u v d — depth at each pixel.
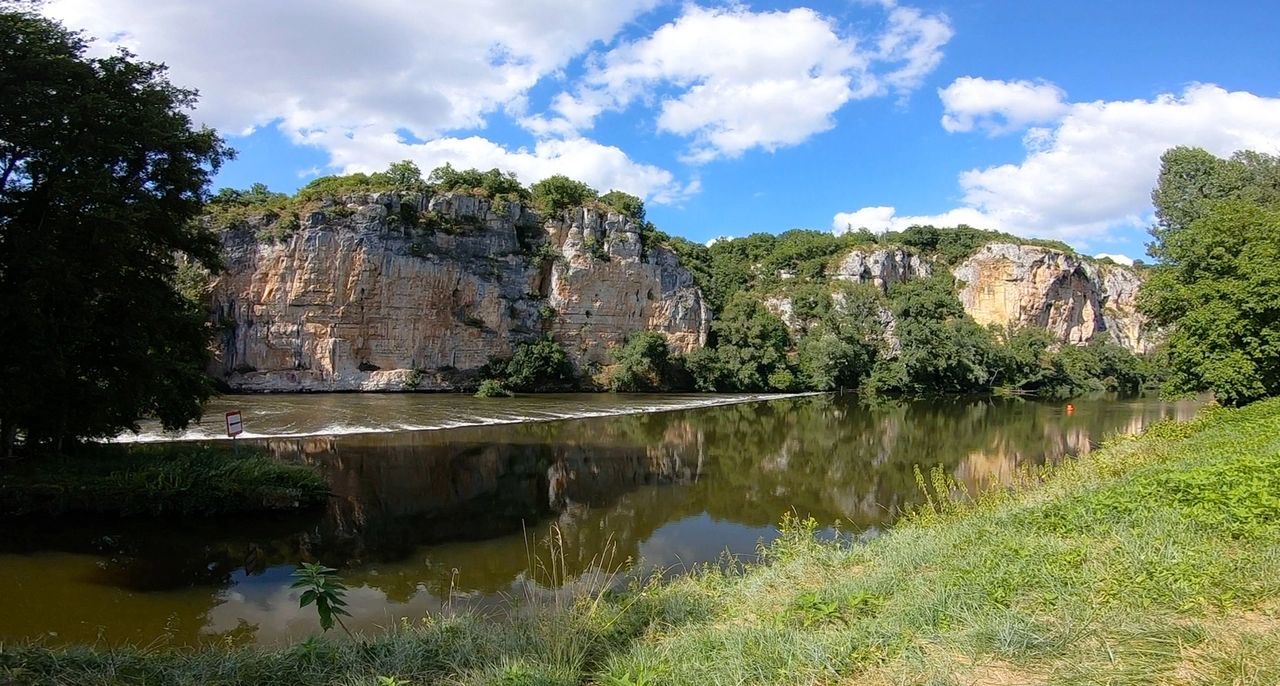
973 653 5.23
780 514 18.58
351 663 6.27
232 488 16.89
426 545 15.08
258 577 12.84
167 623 10.64
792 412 50.16
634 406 51.72
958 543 9.22
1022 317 103.50
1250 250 26.88
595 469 25.00
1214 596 5.70
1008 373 77.50
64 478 16.34
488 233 67.12
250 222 57.06
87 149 17.41
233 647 9.52
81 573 12.76
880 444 32.97
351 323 59.12
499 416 41.41
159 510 16.25
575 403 53.25
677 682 5.35
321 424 34.75
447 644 6.82
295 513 17.34
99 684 5.50
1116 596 6.00
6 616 10.72
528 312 68.56
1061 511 9.56
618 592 10.65
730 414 47.56
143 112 18.48
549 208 71.69
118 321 18.88
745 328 75.56
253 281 56.25
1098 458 17.73
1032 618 5.68
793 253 106.75
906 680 4.95
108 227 17.05
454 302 64.38
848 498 20.69
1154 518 8.27
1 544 14.11
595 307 72.06
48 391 17.27
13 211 17.48
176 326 20.55
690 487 22.12
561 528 16.77
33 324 16.14
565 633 6.73
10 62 16.33
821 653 5.50
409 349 61.69
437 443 29.88
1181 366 29.02
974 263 107.94
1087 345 96.19
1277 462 9.75
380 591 12.23
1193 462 12.38
